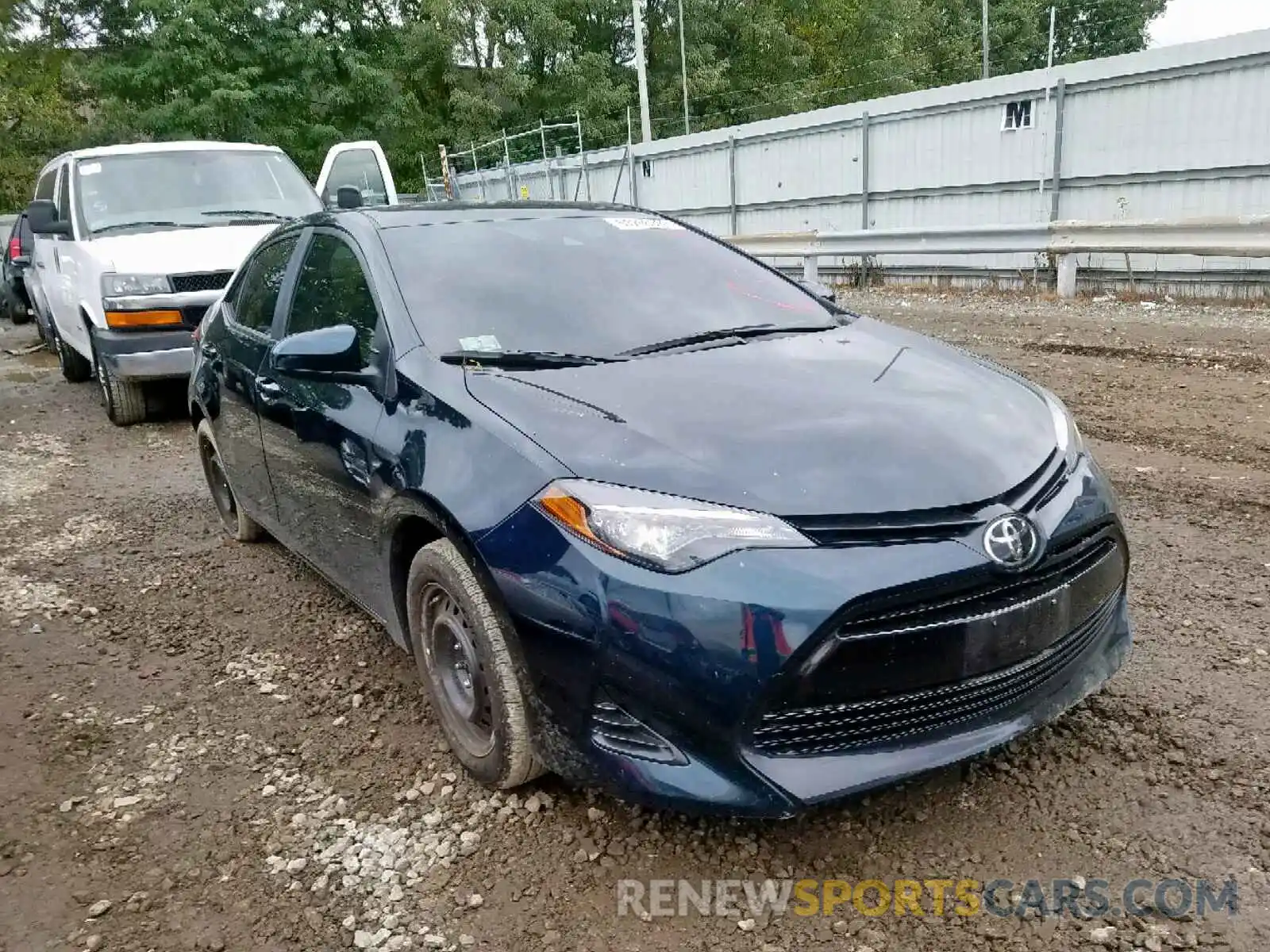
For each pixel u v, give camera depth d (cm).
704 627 224
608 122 3116
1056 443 282
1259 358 719
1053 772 278
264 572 473
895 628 227
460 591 268
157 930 240
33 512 588
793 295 389
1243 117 977
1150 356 755
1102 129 1096
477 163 2902
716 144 1619
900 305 1123
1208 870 238
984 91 1200
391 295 335
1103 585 269
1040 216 1179
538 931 233
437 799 286
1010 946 221
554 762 254
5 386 1047
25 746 328
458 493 263
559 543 239
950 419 273
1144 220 967
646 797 234
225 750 320
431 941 232
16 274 1493
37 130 2970
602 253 378
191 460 688
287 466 387
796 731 229
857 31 3738
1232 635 346
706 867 251
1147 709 304
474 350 311
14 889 258
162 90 2653
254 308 451
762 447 251
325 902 247
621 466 245
